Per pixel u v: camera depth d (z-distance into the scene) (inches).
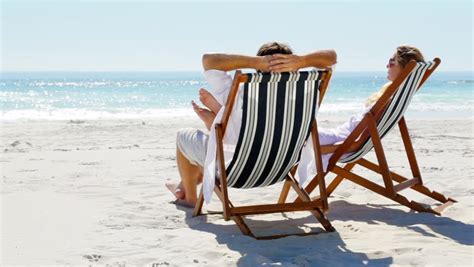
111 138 436.1
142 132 480.7
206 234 167.2
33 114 713.0
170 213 193.3
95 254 150.6
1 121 593.9
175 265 141.3
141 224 180.5
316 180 185.8
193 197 202.4
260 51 164.9
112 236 167.5
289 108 152.6
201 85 1966.0
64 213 195.2
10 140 416.2
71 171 281.0
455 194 220.5
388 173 181.9
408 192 222.4
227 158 169.6
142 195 222.5
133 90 1440.7
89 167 293.6
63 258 148.5
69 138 434.0
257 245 155.8
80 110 794.2
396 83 169.9
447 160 312.8
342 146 181.3
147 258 146.9
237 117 158.1
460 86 1711.4
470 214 187.8
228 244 156.8
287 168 170.6
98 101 989.2
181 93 1270.9
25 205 207.0
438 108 837.2
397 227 173.5
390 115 183.0
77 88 1540.4
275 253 149.4
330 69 152.4
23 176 266.2
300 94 151.9
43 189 235.6
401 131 199.5
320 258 143.6
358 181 186.7
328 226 169.3
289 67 155.9
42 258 148.9
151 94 1227.9
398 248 150.8
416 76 174.6
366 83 2255.2
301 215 190.9
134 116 690.8
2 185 243.6
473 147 371.2
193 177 200.2
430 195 200.4
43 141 413.4
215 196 216.1
